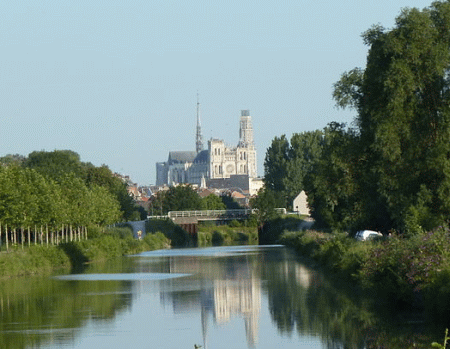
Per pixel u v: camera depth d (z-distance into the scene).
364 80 86.25
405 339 39.75
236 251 157.12
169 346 41.50
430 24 83.00
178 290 71.50
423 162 80.19
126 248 164.75
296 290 66.44
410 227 74.62
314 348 39.16
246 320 50.09
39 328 48.84
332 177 91.44
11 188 110.56
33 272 104.62
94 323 50.59
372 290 59.81
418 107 82.88
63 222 138.25
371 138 85.94
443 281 44.22
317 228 159.12
